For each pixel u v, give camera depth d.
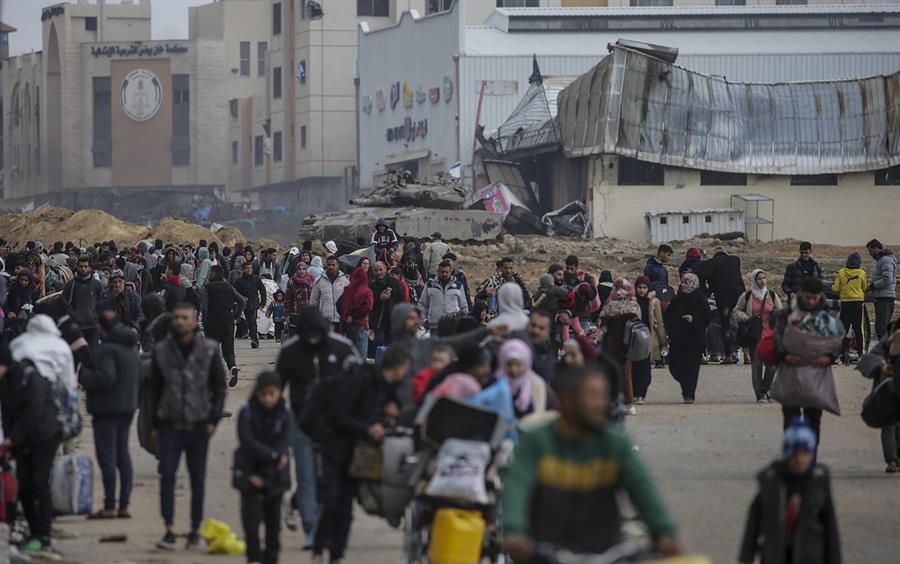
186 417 39.12
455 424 33.78
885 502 46.41
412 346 42.28
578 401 22.95
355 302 76.94
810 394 48.97
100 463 43.44
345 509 35.75
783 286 90.19
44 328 39.47
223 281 78.56
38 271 110.00
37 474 38.62
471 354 37.56
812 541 29.41
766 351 49.69
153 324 51.91
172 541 39.34
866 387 78.50
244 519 36.19
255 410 36.31
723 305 89.25
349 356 40.34
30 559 37.28
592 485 23.14
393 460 34.88
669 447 56.91
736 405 70.75
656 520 22.67
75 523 43.22
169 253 113.06
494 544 33.66
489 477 33.56
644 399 72.06
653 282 86.62
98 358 43.22
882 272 90.75
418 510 34.72
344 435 35.66
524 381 38.00
